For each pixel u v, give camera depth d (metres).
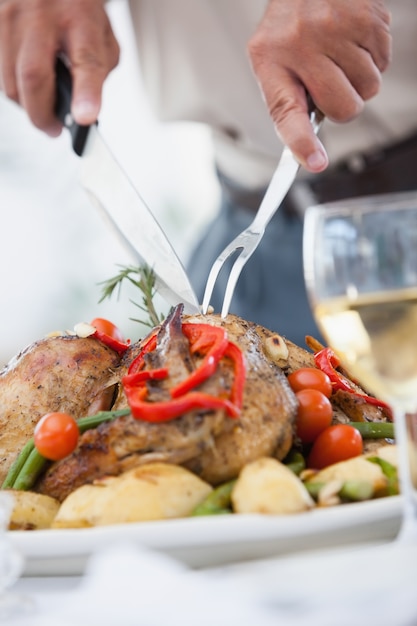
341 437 1.63
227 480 1.53
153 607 0.91
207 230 4.53
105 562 0.99
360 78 2.33
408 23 3.64
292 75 2.26
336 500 1.38
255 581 0.93
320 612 0.88
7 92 2.73
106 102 6.13
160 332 1.64
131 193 2.15
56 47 2.50
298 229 4.11
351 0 2.30
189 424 1.47
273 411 1.56
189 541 1.24
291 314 4.21
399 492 1.43
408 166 3.81
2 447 1.83
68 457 1.64
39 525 1.56
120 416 1.58
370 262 1.21
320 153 2.11
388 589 0.89
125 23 5.20
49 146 6.21
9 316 6.32
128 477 1.43
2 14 2.58
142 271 2.18
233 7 3.99
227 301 1.93
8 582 1.18
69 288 6.39
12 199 6.30
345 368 2.05
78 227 6.36
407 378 1.23
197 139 6.26
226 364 1.55
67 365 1.89
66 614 0.96
